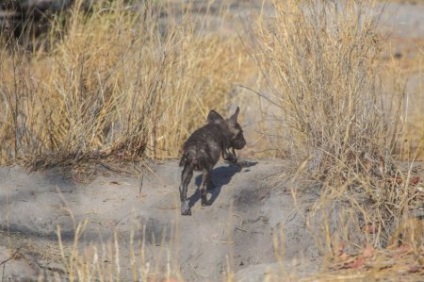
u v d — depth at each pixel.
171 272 17.47
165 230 18.62
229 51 29.97
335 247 17.03
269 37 21.69
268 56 21.83
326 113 20.03
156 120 22.78
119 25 27.50
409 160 22.16
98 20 29.22
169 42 23.80
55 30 29.73
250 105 27.25
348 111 19.69
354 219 18.06
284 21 21.03
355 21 20.47
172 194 19.84
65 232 18.86
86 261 17.06
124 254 18.02
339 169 19.09
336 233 17.98
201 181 20.09
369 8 20.92
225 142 19.41
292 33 20.83
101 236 18.62
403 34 39.81
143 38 25.38
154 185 20.36
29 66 25.38
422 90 27.03
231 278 16.05
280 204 18.91
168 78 23.77
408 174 18.80
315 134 20.03
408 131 24.47
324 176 19.67
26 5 30.92
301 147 20.56
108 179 20.59
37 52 28.31
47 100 23.59
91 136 22.19
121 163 21.31
